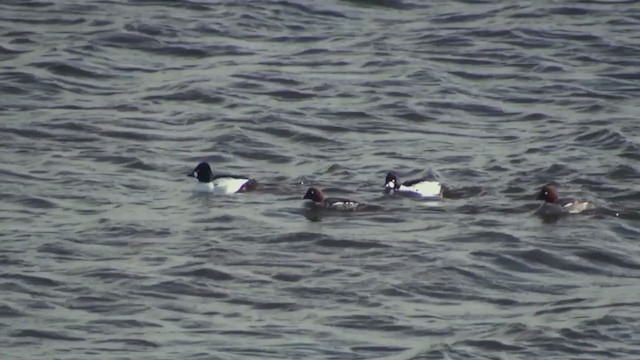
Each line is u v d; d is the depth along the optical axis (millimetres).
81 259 31750
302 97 43125
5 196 35656
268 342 27703
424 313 29094
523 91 43531
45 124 40844
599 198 34875
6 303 29359
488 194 35438
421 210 34438
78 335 28000
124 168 37781
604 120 40812
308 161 38312
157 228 33469
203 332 28188
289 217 34062
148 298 29734
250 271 31047
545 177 36438
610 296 29828
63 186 36375
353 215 34125
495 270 31062
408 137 40031
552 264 31438
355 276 30766
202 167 36000
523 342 27656
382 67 45469
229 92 43406
